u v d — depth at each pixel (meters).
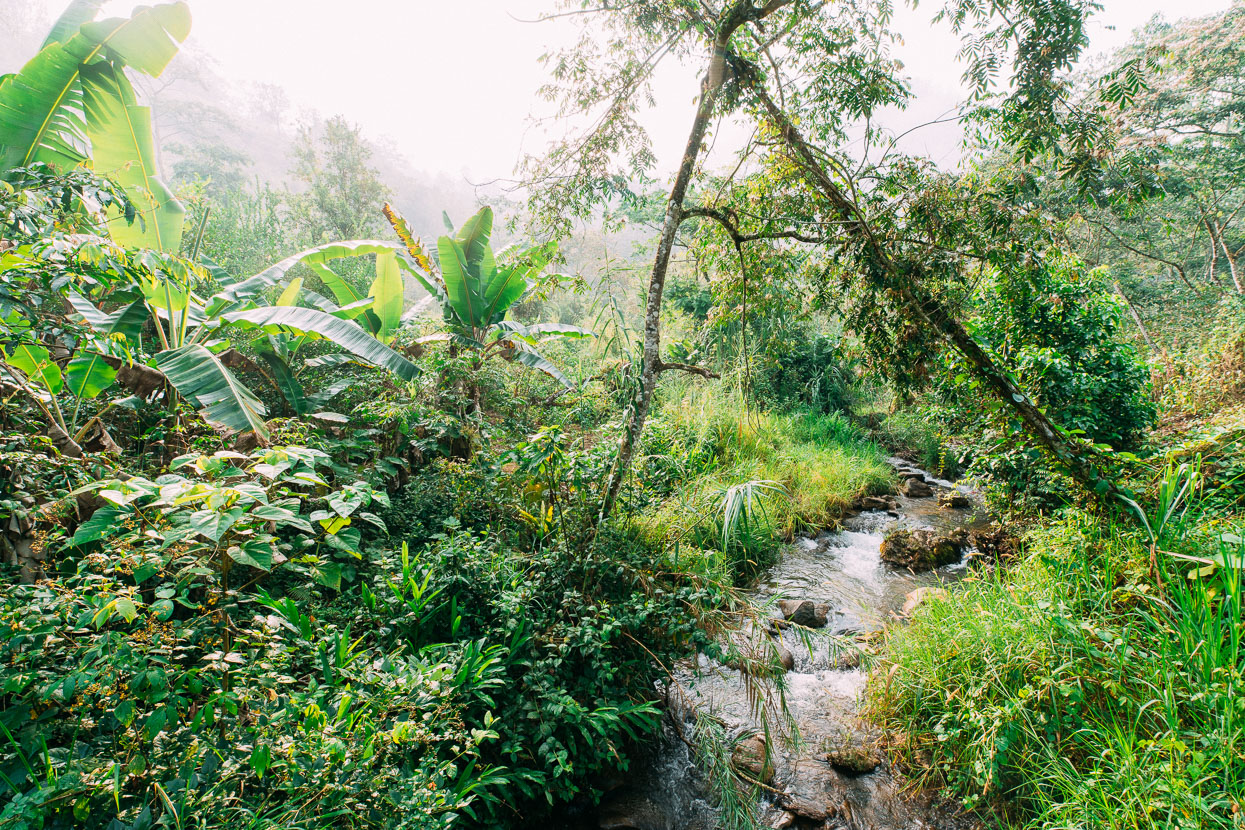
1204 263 16.25
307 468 3.47
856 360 5.48
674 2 3.89
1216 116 11.34
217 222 10.23
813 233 4.68
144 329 5.70
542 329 8.59
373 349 5.67
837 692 4.27
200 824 1.67
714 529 5.50
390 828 1.94
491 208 7.25
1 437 2.63
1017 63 3.47
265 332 5.59
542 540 4.31
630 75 4.26
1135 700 2.95
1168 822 2.34
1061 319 5.76
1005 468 5.93
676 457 6.75
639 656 3.61
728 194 5.10
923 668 3.76
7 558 2.49
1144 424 5.55
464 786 2.55
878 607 5.52
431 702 2.52
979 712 3.24
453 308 7.58
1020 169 3.94
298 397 5.83
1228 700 2.58
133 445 4.60
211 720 1.98
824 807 3.29
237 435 4.50
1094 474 4.29
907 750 3.58
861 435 12.02
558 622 3.47
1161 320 12.93
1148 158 3.57
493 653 3.06
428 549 3.86
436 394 6.46
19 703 1.87
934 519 8.14
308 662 2.66
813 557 6.72
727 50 4.14
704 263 5.63
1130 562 3.63
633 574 3.81
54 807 1.69
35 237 3.17
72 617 1.98
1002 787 3.15
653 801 3.28
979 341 6.13
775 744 3.73
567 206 4.68
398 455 5.51
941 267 4.32
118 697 1.88
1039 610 3.51
